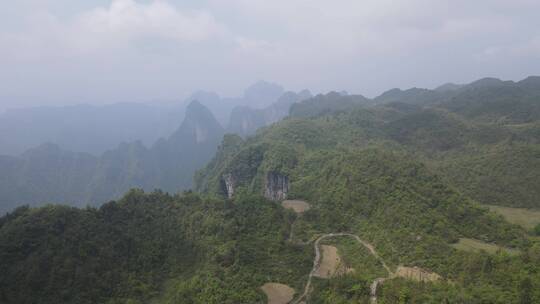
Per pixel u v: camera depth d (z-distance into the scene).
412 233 81.31
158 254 82.62
